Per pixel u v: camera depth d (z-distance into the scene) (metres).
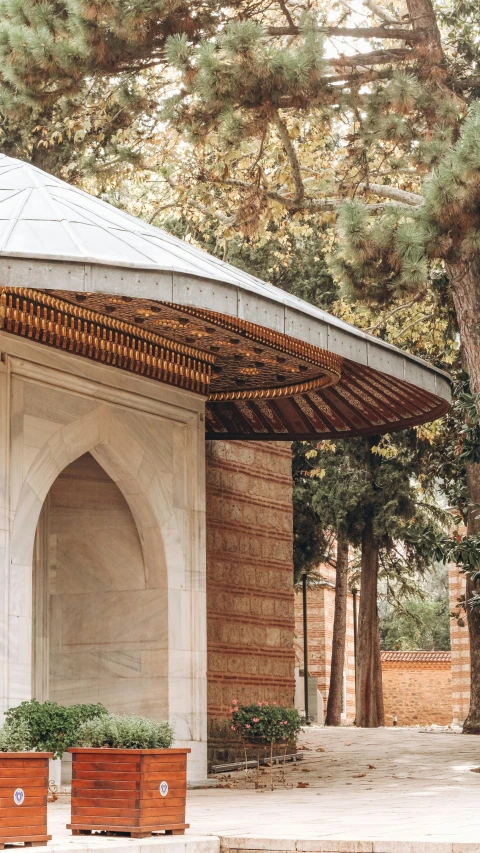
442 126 16.69
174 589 14.03
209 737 15.87
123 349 13.27
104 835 8.42
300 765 16.70
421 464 28.52
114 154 20.80
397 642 56.66
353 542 30.62
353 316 23.98
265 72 15.82
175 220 26.58
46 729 10.70
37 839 7.77
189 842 8.06
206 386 14.70
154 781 8.44
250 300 11.43
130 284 10.48
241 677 16.72
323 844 7.86
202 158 20.36
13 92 17.95
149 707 13.83
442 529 30.09
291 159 18.83
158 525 13.95
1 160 13.98
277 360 14.21
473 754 18.05
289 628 17.95
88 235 11.32
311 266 27.16
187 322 12.94
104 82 18.91
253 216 19.36
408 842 7.61
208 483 16.59
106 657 14.12
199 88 15.89
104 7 15.96
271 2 17.67
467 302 17.12
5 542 11.68
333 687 33.88
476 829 8.48
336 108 17.55
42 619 14.18
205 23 16.94
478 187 14.98
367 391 15.61
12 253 10.03
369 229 16.19
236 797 12.16
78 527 14.47
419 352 24.89
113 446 13.30
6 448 11.82
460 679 37.84
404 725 45.28
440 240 15.38
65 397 12.68
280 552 17.98
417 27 17.62
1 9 17.09
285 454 18.44
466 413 15.43
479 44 19.91
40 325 12.19
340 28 17.47
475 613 23.61
